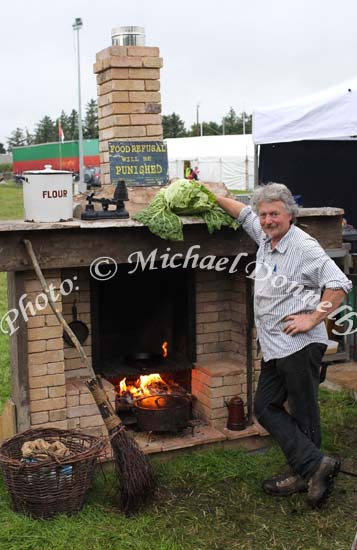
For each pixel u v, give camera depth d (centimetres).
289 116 757
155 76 468
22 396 407
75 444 396
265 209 374
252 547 346
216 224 420
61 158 3119
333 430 496
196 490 404
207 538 353
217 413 470
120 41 477
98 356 461
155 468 427
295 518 375
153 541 348
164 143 469
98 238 406
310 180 928
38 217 394
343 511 383
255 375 471
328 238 480
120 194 414
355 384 588
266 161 966
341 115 699
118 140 461
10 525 358
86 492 384
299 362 377
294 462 382
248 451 462
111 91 459
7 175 4684
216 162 3209
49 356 409
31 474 357
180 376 513
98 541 347
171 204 411
